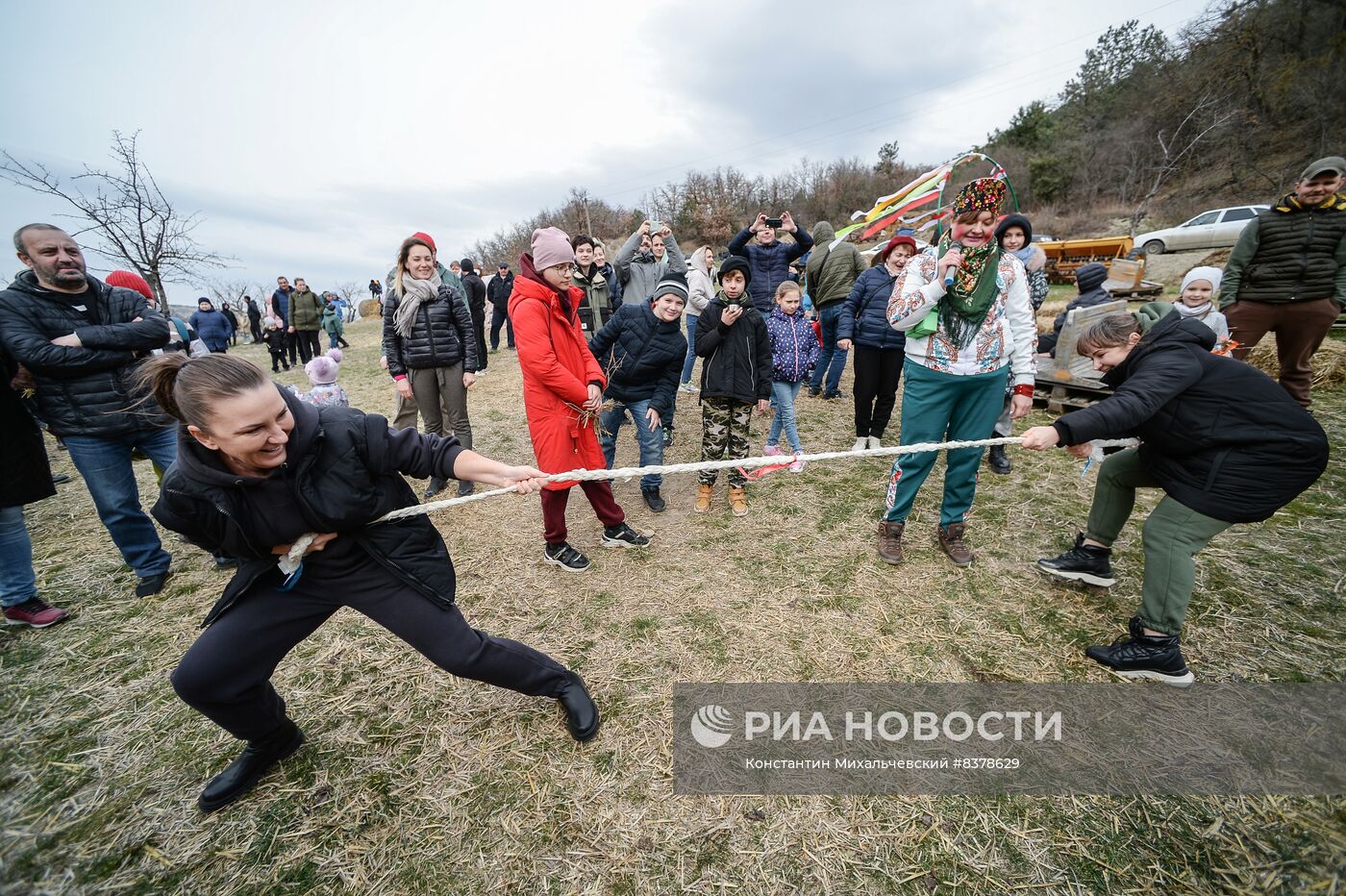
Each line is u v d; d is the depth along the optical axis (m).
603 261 6.25
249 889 1.53
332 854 1.62
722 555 3.10
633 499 3.88
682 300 3.15
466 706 2.12
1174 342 1.99
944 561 2.95
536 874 1.55
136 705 2.18
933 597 2.67
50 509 4.05
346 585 1.65
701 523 3.47
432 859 1.60
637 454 4.67
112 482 2.72
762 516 3.52
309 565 1.62
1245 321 4.17
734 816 1.69
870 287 4.04
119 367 2.64
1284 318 4.07
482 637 1.79
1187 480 2.00
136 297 2.75
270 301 11.02
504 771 1.86
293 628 1.66
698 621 2.56
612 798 1.76
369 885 1.54
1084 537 2.65
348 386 8.12
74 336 2.44
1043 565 2.73
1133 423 1.92
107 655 2.46
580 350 2.85
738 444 3.46
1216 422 1.90
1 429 2.41
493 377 7.98
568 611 2.66
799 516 3.49
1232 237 13.05
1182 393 1.95
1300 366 4.20
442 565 1.73
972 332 2.51
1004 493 3.66
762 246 5.29
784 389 4.07
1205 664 2.18
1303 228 3.86
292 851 1.63
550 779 1.82
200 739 2.02
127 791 1.83
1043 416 4.96
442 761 1.90
